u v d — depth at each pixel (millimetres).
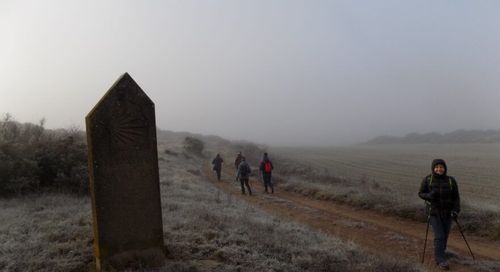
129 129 6355
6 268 5984
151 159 6582
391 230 12047
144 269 6168
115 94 6230
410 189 21656
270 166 20844
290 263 7215
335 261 7480
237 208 12781
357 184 21375
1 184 10633
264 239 8312
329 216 14242
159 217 6652
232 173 33969
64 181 11375
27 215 8711
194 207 10703
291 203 17125
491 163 40938
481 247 10016
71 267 6176
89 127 6020
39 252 6652
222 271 6352
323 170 32594
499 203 15672
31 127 14320
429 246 10211
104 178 6129
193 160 42375
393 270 7219
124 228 6316
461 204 13047
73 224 8148
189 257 6930
